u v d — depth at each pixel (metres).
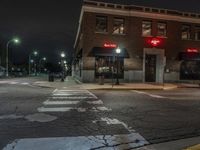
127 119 10.47
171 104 15.13
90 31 33.00
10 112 11.71
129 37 34.44
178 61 36.88
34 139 7.50
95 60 33.38
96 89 25.25
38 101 15.62
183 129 9.02
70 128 8.87
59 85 29.95
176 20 36.62
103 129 8.79
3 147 6.75
